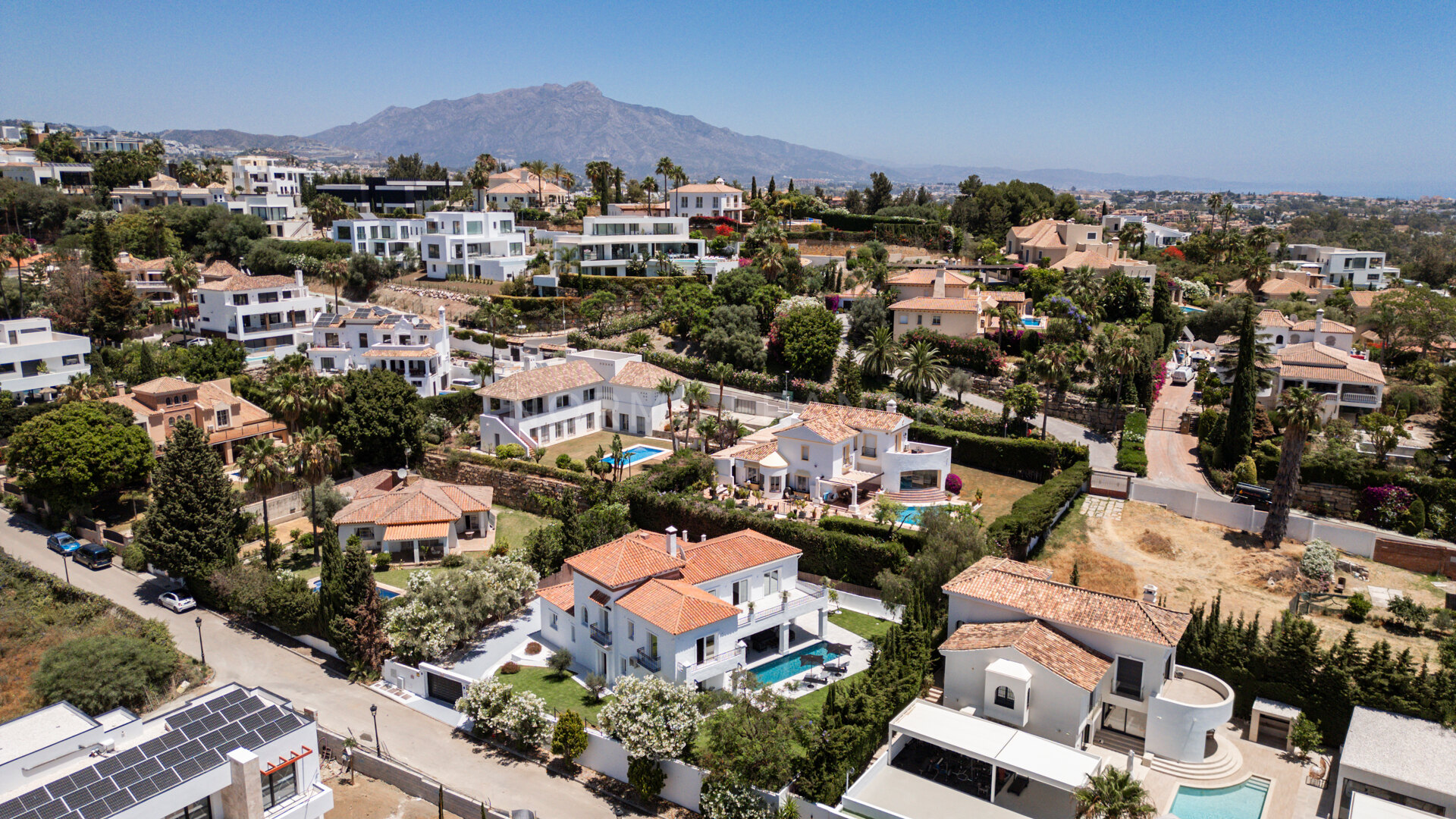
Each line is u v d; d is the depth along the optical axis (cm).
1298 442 6588
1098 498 7525
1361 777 3950
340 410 8462
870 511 7188
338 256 15288
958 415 8894
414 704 5284
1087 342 10188
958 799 4138
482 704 4819
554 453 8769
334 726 4988
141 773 3512
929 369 9250
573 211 18900
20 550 7281
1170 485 7588
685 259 14325
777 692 4916
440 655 5678
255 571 6406
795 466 7725
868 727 4188
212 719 3997
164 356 10762
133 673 5297
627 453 8656
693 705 4362
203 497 6612
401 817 4288
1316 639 4634
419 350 10419
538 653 5728
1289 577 6238
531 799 4347
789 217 18438
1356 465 7262
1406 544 6375
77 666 5203
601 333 11988
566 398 9294
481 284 14050
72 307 11956
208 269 14925
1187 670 4762
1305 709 4616
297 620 5909
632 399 9506
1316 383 8912
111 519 7719
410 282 14538
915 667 4744
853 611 6216
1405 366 10369
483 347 12075
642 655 4978
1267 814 4003
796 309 10681
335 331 10931
